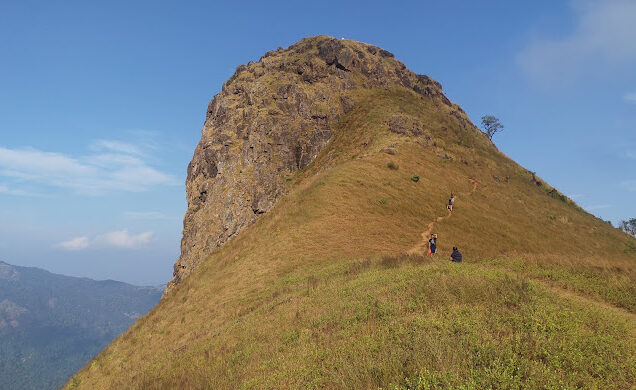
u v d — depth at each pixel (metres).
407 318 9.75
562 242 48.34
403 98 100.56
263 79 102.00
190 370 10.83
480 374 6.19
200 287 30.41
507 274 12.80
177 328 24.03
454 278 12.16
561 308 9.37
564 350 6.91
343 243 31.36
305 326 11.84
